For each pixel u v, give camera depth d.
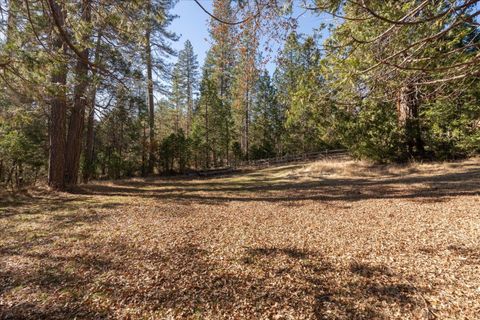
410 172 10.40
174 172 21.47
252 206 6.89
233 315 2.51
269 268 3.37
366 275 3.08
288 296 2.77
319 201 7.09
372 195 7.32
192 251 3.94
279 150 28.33
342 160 15.68
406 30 2.29
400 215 5.16
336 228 4.71
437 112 10.30
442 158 11.40
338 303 2.62
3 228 5.20
